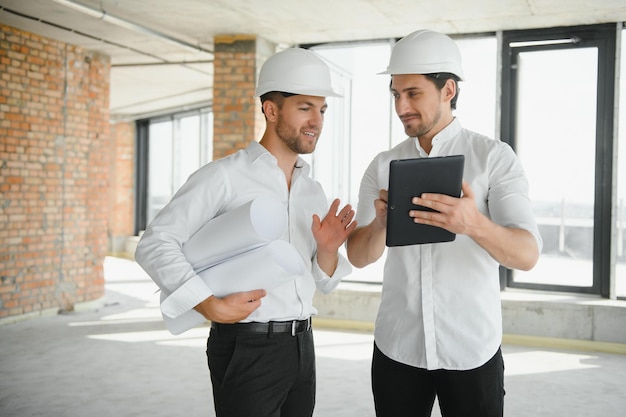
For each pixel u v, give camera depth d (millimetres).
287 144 1823
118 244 13320
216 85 6727
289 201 1885
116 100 11273
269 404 1793
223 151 6730
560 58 6172
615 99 5945
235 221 1584
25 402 4113
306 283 1893
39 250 6711
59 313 6992
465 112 6496
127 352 5480
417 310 2012
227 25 6281
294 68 1766
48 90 6738
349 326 6500
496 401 1975
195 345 5770
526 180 1926
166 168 13016
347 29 6395
